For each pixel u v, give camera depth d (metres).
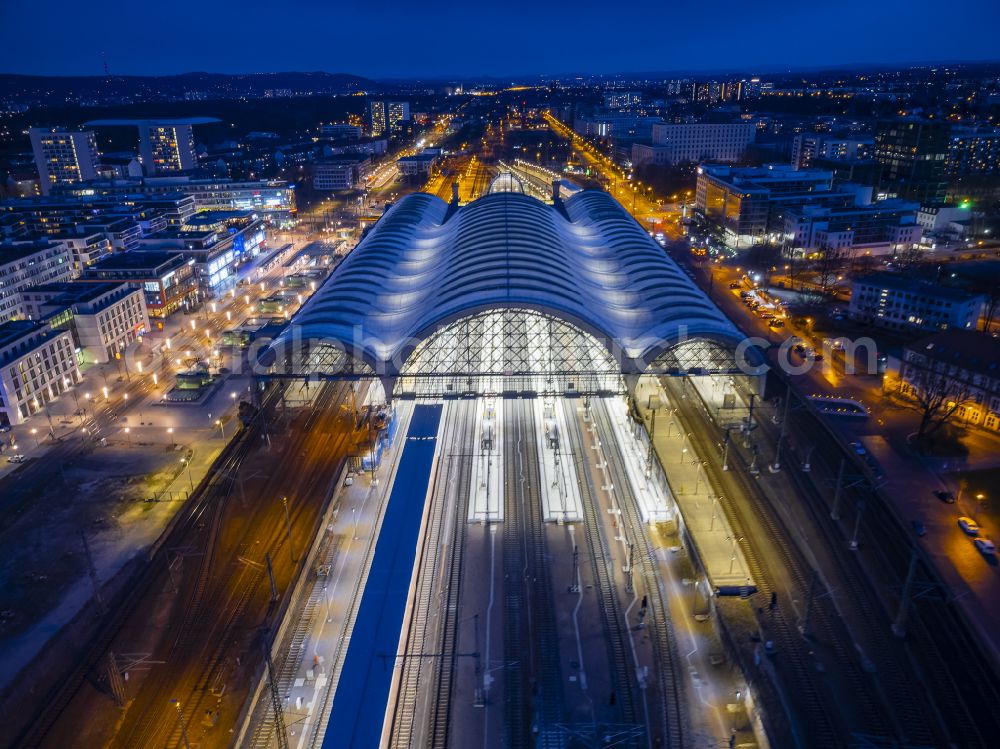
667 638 71.44
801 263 196.62
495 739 61.25
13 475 104.56
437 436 111.50
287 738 61.41
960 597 75.94
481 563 83.31
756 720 60.66
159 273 168.38
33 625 75.25
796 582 75.00
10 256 166.50
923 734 57.28
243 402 117.00
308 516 90.69
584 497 95.75
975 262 186.12
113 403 127.69
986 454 102.88
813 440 104.94
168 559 82.56
